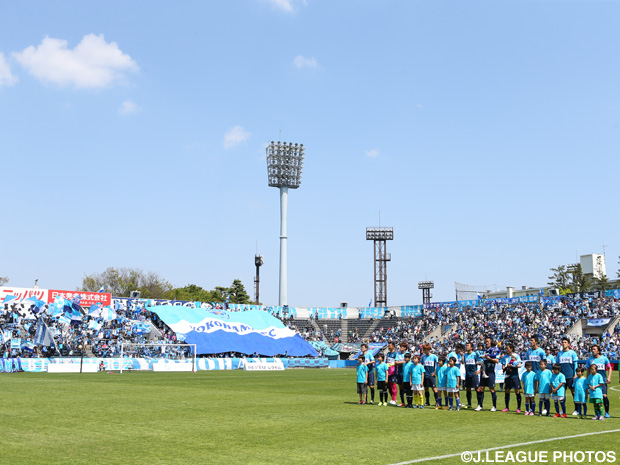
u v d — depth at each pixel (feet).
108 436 51.62
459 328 293.84
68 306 233.14
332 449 45.78
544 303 288.10
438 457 42.65
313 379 157.79
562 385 68.49
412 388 78.84
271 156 352.90
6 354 196.44
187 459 41.60
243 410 73.92
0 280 347.15
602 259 401.29
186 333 254.68
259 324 286.87
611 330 249.55
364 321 345.92
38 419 63.00
